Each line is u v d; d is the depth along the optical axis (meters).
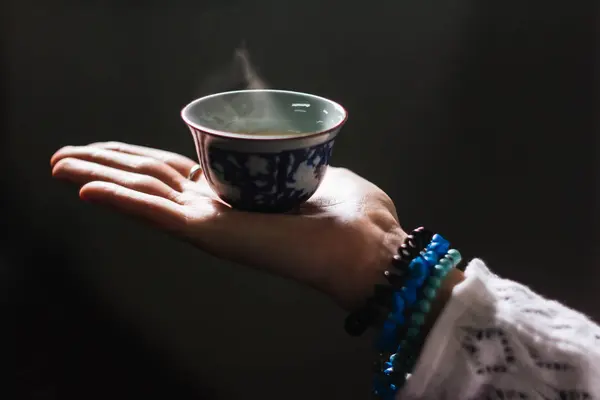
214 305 0.62
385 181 0.62
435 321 0.47
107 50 0.59
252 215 0.48
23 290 0.61
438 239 0.48
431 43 0.60
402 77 0.61
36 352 0.61
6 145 0.60
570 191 0.63
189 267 0.62
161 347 0.63
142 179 0.50
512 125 0.62
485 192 0.63
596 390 0.44
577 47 0.60
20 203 0.61
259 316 0.63
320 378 0.63
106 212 0.61
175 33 0.59
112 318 0.62
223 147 0.46
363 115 0.61
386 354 0.48
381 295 0.47
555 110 0.62
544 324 0.46
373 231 0.49
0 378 0.60
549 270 0.64
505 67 0.61
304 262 0.48
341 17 0.60
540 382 0.45
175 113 0.60
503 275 0.64
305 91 0.61
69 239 0.61
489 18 0.60
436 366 0.45
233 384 0.63
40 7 0.58
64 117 0.60
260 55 0.60
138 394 0.62
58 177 0.52
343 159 0.62
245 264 0.49
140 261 0.62
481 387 0.45
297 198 0.48
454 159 0.62
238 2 0.59
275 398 0.63
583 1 0.60
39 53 0.59
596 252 0.64
